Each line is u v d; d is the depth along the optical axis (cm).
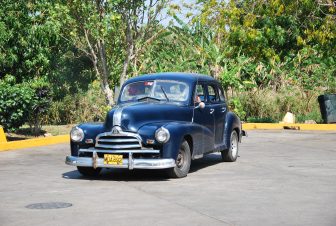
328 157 1486
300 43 2441
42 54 2120
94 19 2339
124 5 2438
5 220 779
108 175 1203
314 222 750
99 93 2658
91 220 770
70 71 2912
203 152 1232
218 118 1320
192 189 1012
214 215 796
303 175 1174
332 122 2511
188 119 1199
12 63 2050
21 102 1894
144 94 1227
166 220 765
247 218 775
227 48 2842
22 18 2105
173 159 1104
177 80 1234
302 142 1883
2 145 1695
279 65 2964
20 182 1116
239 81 2742
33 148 1753
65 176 1195
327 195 948
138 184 1075
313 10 2441
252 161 1409
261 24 2570
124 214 805
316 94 2811
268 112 2725
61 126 2395
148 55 2881
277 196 940
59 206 870
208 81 1308
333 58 2998
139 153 1119
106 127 1126
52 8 2238
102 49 2495
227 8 2491
